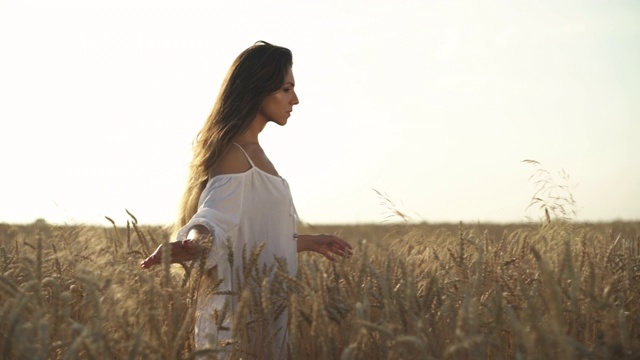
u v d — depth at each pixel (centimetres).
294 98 452
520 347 284
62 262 421
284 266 372
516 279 394
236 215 405
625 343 280
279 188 429
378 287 354
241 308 283
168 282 315
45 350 260
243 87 434
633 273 410
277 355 388
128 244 443
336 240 455
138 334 281
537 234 555
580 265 368
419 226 624
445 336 327
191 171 438
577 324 323
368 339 327
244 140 434
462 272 394
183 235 393
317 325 299
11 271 394
